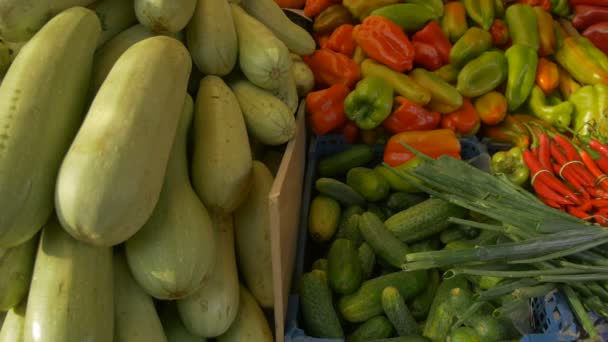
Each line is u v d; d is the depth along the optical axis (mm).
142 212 936
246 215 1414
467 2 2492
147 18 1271
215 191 1243
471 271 1304
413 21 2418
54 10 1202
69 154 917
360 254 1733
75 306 941
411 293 1603
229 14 1500
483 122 2348
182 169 1196
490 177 1658
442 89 2234
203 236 1096
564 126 2070
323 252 1926
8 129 912
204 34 1426
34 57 1008
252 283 1396
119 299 1094
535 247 1312
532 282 1322
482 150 2184
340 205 2025
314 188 2111
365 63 2371
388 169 2043
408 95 2211
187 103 1353
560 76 2469
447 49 2379
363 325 1534
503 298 1439
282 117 1497
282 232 1317
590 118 2182
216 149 1268
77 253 988
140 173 923
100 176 881
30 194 909
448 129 2176
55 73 1003
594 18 2629
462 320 1312
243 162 1289
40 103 957
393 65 2271
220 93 1397
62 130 991
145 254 1048
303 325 1565
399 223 1795
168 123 1030
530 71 2305
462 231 1788
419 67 2455
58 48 1035
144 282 1058
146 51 1080
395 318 1486
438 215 1772
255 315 1332
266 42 1488
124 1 1382
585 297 1335
